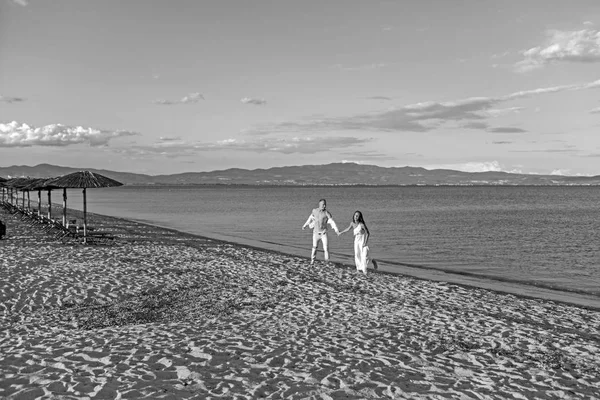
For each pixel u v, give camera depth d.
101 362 6.66
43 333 8.22
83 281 12.56
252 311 10.16
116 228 29.81
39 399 5.40
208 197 132.12
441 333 8.80
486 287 15.15
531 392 6.17
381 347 7.83
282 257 18.72
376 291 12.64
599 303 13.16
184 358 6.93
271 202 95.06
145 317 9.50
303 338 8.20
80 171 20.56
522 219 46.94
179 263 16.03
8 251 17.17
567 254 23.53
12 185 32.19
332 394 5.83
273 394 5.77
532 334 8.98
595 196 141.12
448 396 5.91
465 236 31.14
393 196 143.00
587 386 6.48
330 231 34.41
